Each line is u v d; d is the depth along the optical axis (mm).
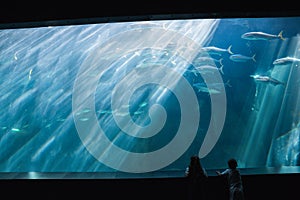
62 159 10492
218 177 7094
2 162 9617
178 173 7504
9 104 10070
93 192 7250
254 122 10344
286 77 9773
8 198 7414
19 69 10328
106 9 7914
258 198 7016
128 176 7395
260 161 9852
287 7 7730
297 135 8898
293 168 7590
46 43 10539
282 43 10359
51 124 10492
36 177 7488
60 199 7289
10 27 8414
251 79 10984
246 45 11023
